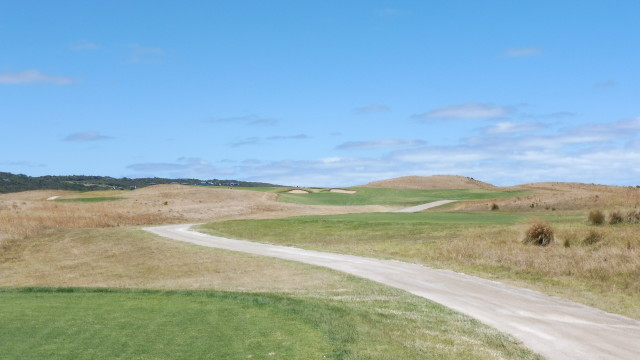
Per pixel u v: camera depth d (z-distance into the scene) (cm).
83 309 1336
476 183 12231
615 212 3073
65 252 3556
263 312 1295
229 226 4528
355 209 7381
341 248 3150
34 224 4531
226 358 933
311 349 993
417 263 2458
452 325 1269
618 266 2023
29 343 1017
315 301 1457
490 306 1531
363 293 1733
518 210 5178
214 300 1454
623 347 1132
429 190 9669
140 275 2688
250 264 2631
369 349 1018
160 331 1111
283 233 3956
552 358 1046
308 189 9994
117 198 8562
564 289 1814
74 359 922
